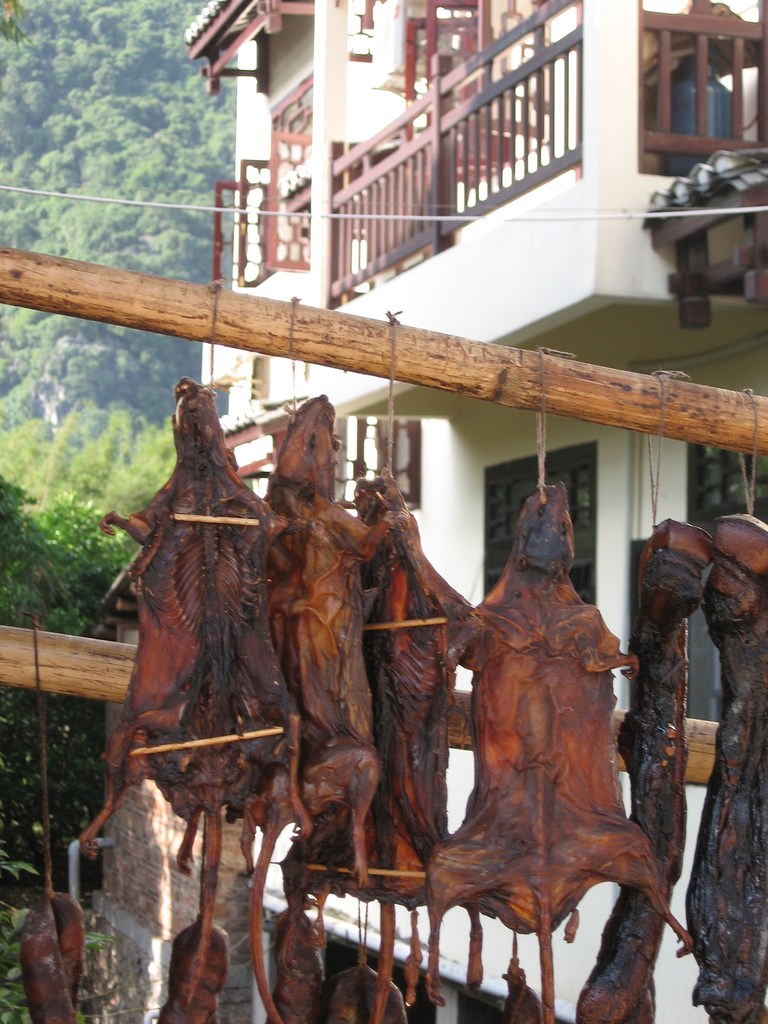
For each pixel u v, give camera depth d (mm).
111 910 12789
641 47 7059
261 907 3164
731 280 6699
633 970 3447
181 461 3209
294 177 12367
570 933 3256
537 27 7730
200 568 3168
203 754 3119
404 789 3383
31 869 5598
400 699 3414
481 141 8516
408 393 9555
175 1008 3414
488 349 3551
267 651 3166
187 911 10711
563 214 7246
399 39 11172
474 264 8094
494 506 9852
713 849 3533
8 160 29312
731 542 3514
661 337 7730
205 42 13711
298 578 3330
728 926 3484
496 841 3256
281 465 3346
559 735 3322
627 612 8148
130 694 3145
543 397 3580
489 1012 8617
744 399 3742
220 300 3340
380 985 3467
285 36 13273
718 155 6391
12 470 28484
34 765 14844
